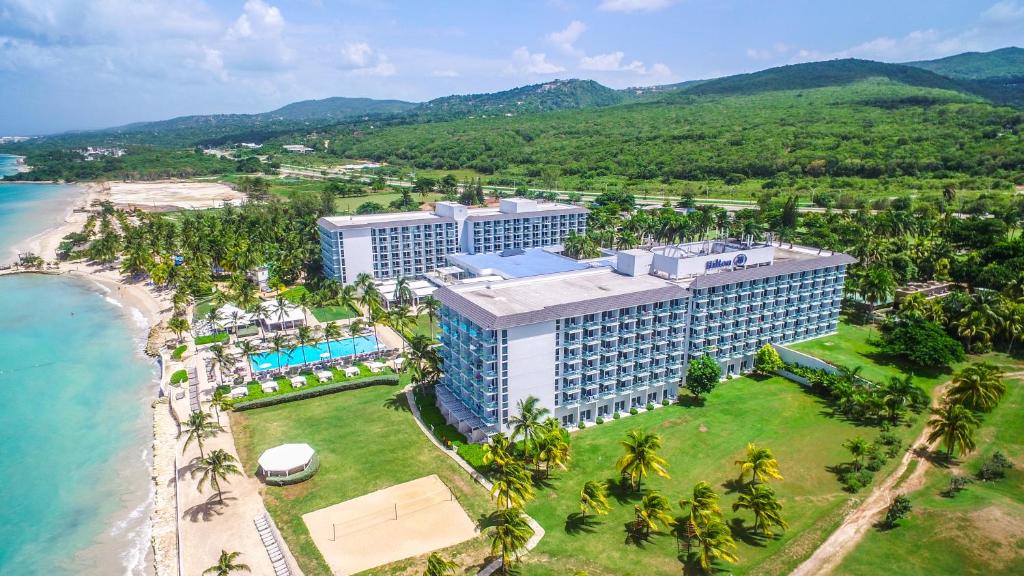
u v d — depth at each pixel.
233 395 124.50
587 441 107.75
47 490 100.00
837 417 115.75
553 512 87.81
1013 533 81.06
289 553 79.62
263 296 198.38
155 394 135.12
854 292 167.25
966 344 141.12
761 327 138.00
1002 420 111.25
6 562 83.75
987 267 175.00
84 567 82.81
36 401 131.75
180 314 184.75
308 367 141.00
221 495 92.62
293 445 102.06
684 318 124.12
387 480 96.38
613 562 77.81
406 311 157.00
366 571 76.62
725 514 87.69
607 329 112.50
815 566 77.25
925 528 83.25
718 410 119.25
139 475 104.19
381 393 128.62
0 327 180.00
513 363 102.19
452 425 112.62
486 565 77.19
